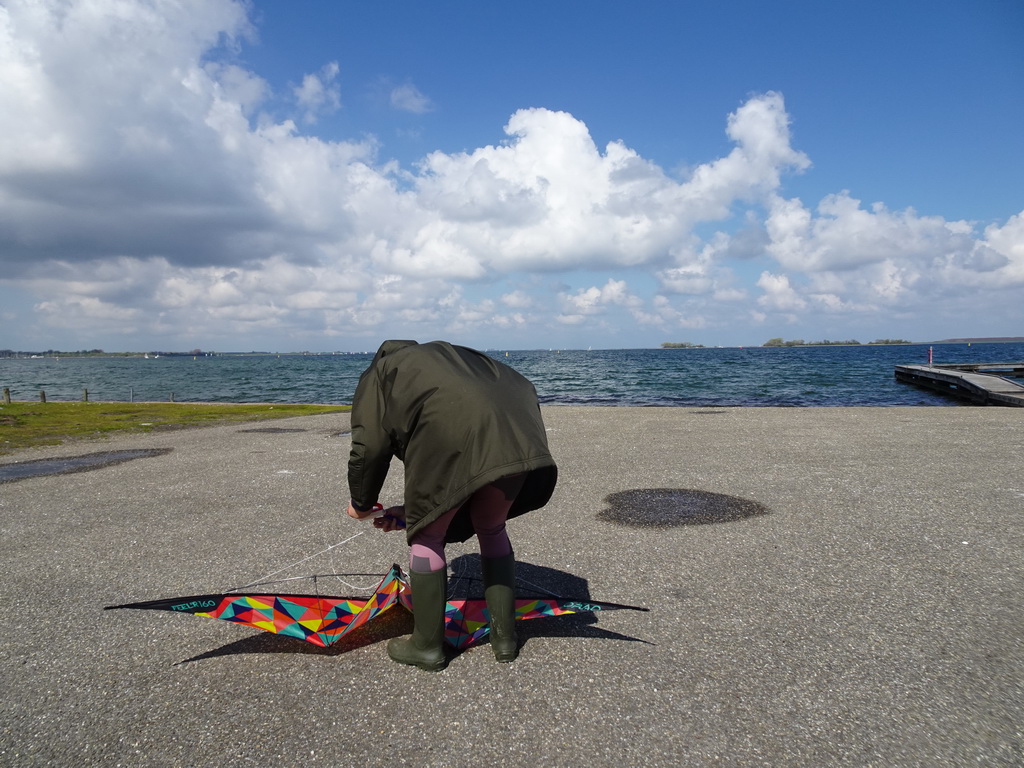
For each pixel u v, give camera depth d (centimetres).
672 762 218
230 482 739
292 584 402
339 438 1149
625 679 277
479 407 260
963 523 510
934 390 2908
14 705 265
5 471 852
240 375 8144
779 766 216
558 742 231
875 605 353
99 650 316
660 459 842
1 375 9112
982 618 333
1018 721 241
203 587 400
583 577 405
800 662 290
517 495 287
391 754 226
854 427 1173
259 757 225
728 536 487
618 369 7025
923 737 231
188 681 283
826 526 508
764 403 2459
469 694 266
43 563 453
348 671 289
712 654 299
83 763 224
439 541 289
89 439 1194
